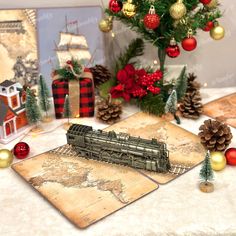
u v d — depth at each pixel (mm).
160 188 783
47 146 929
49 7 1095
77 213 720
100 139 842
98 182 797
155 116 1035
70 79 1003
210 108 1083
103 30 1025
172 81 1107
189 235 688
